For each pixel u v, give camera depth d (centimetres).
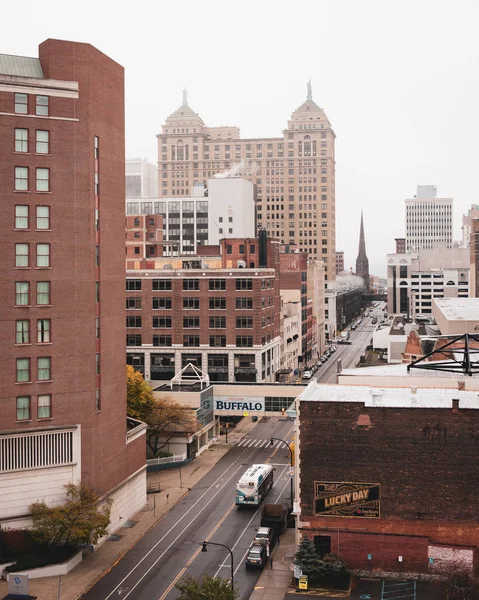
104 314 7388
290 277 19512
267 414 11706
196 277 14200
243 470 9975
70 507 6581
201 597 5178
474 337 7938
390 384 8412
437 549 6247
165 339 14362
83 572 6456
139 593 5997
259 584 6209
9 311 6756
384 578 6316
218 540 7238
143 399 10188
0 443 6625
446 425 6253
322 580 6228
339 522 6425
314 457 6475
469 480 6222
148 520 7881
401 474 6328
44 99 6975
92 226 7175
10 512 6631
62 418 6931
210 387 11706
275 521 7500
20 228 6844
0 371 6700
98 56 7300
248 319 14062
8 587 5944
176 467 10150
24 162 6881
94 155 7256
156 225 18525
